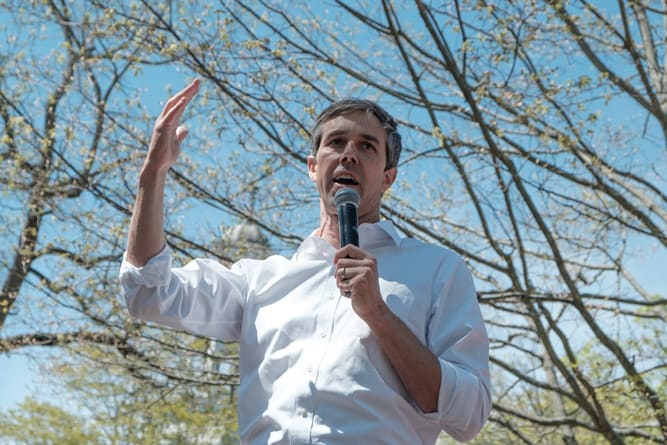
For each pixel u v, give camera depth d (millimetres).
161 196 3896
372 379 3596
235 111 12977
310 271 3990
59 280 13773
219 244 13734
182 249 12883
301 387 3617
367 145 4215
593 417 13164
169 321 4035
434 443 3760
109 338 14469
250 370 3869
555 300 12586
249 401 3801
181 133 3932
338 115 4250
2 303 14320
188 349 13766
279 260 4152
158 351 14492
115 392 20953
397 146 4402
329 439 3516
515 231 12188
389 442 3543
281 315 3865
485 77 12414
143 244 3869
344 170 4129
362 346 3652
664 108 14641
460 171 11867
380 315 3500
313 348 3713
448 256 4062
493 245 12227
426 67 12867
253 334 3916
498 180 11836
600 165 12438
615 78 13391
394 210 13203
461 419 3639
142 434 21891
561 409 16375
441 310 3916
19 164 13406
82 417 23312
